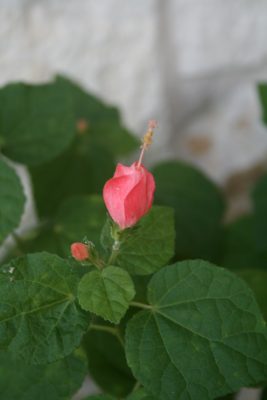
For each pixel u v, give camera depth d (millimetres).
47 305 555
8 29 803
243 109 920
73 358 592
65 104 706
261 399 656
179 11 849
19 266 557
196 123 923
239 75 911
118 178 532
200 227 770
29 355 546
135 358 548
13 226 628
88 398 566
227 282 556
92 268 569
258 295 639
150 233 581
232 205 952
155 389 542
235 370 543
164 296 560
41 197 760
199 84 898
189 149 927
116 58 848
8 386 588
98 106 796
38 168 758
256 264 780
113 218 543
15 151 697
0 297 551
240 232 801
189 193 773
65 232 681
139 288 617
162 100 882
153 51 855
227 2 858
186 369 545
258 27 880
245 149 930
